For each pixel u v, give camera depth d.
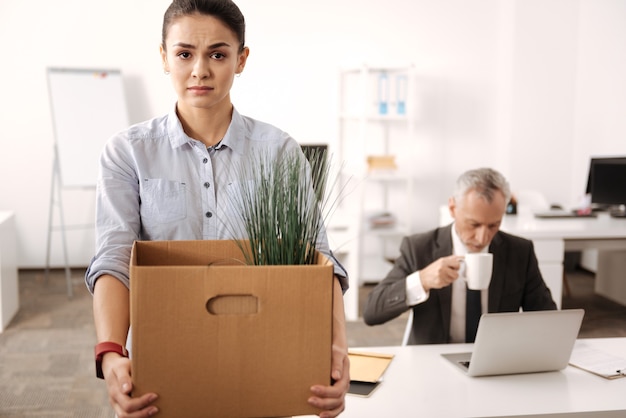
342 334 1.21
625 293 5.20
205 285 1.01
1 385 3.52
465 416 1.58
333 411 1.09
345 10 6.34
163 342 1.02
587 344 2.14
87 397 3.38
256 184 1.20
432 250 2.38
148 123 1.47
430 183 6.62
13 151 6.12
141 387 1.02
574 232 4.19
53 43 6.05
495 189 2.24
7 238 4.68
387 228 6.10
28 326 4.59
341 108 6.43
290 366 1.05
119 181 1.40
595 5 6.20
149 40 6.14
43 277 6.04
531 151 6.53
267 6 6.25
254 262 1.16
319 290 1.04
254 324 1.03
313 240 1.19
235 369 1.04
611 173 4.91
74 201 6.25
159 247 1.23
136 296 1.00
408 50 6.46
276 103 6.36
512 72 6.42
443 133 6.59
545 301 2.35
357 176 6.20
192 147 1.45
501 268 2.32
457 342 2.33
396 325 4.71
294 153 1.40
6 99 6.06
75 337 4.36
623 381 1.82
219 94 1.33
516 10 6.36
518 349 1.80
